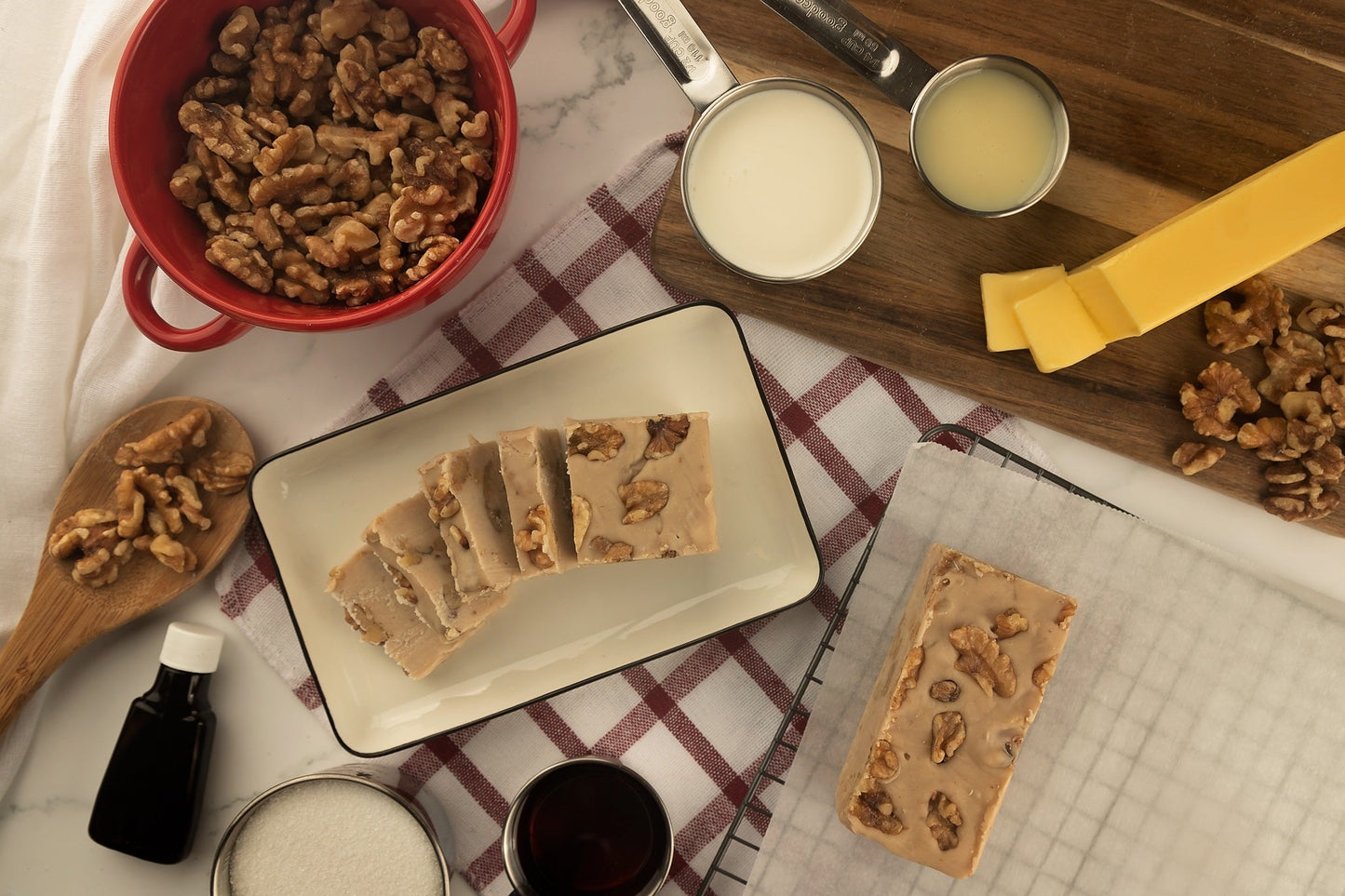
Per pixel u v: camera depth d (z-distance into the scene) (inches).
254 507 22.0
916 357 22.8
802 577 22.5
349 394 23.3
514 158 20.4
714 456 22.7
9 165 22.9
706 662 23.1
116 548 22.3
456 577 21.7
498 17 23.2
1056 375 22.8
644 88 23.2
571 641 22.8
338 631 22.7
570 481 22.0
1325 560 22.9
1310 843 22.4
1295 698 22.4
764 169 22.0
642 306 23.1
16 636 22.3
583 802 22.4
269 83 20.7
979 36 22.4
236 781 23.1
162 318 21.9
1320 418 22.2
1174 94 22.4
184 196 20.6
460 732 23.1
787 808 22.6
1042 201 22.6
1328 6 22.2
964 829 21.4
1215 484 22.8
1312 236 21.3
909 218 22.7
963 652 21.5
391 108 21.2
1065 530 22.4
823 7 21.9
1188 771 22.5
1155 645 22.5
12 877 23.1
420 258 20.9
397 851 22.4
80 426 22.9
